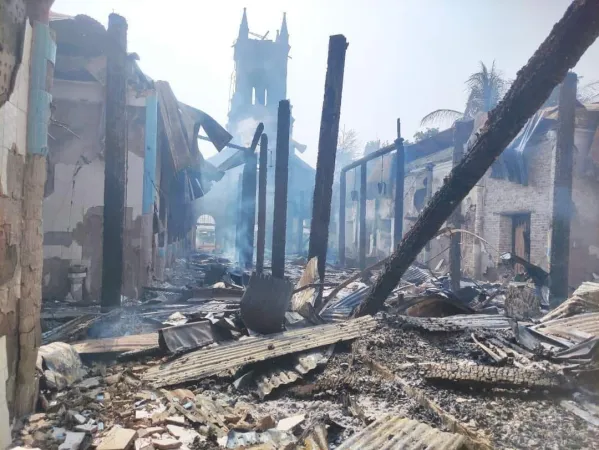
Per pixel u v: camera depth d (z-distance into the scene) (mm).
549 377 4602
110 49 7719
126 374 4980
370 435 3391
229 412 4156
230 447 3453
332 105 9031
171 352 5609
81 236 10312
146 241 10945
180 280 15539
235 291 10125
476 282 14078
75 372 4797
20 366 3662
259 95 45531
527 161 13953
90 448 3357
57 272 10195
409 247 7543
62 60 10047
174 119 12336
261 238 14602
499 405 4250
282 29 45406
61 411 3891
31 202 3730
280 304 6723
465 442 3340
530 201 13938
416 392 4438
